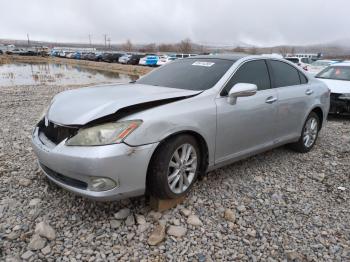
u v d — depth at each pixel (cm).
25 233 287
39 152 315
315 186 403
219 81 374
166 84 402
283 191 386
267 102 416
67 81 2109
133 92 351
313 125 527
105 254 266
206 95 352
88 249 271
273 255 273
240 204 350
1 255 260
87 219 311
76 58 6744
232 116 368
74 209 327
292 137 483
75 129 294
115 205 334
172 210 329
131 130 282
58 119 306
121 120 289
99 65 4516
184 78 402
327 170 456
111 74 3098
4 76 2459
